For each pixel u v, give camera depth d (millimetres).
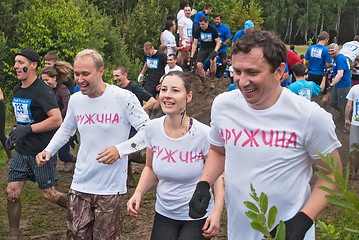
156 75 9281
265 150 1905
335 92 8750
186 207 2816
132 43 14656
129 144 3221
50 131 3988
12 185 3977
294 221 1774
